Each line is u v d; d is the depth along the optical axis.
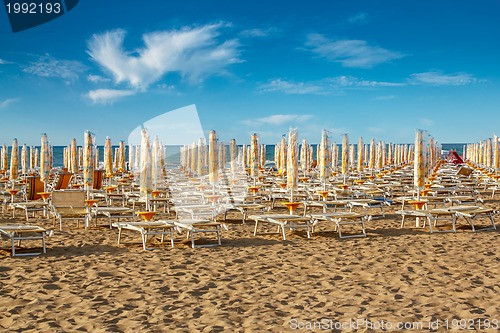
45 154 11.81
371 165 23.34
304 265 6.54
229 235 8.94
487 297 5.03
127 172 22.81
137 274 6.05
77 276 5.94
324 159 13.17
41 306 4.79
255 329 4.16
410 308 4.70
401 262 6.64
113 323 4.32
